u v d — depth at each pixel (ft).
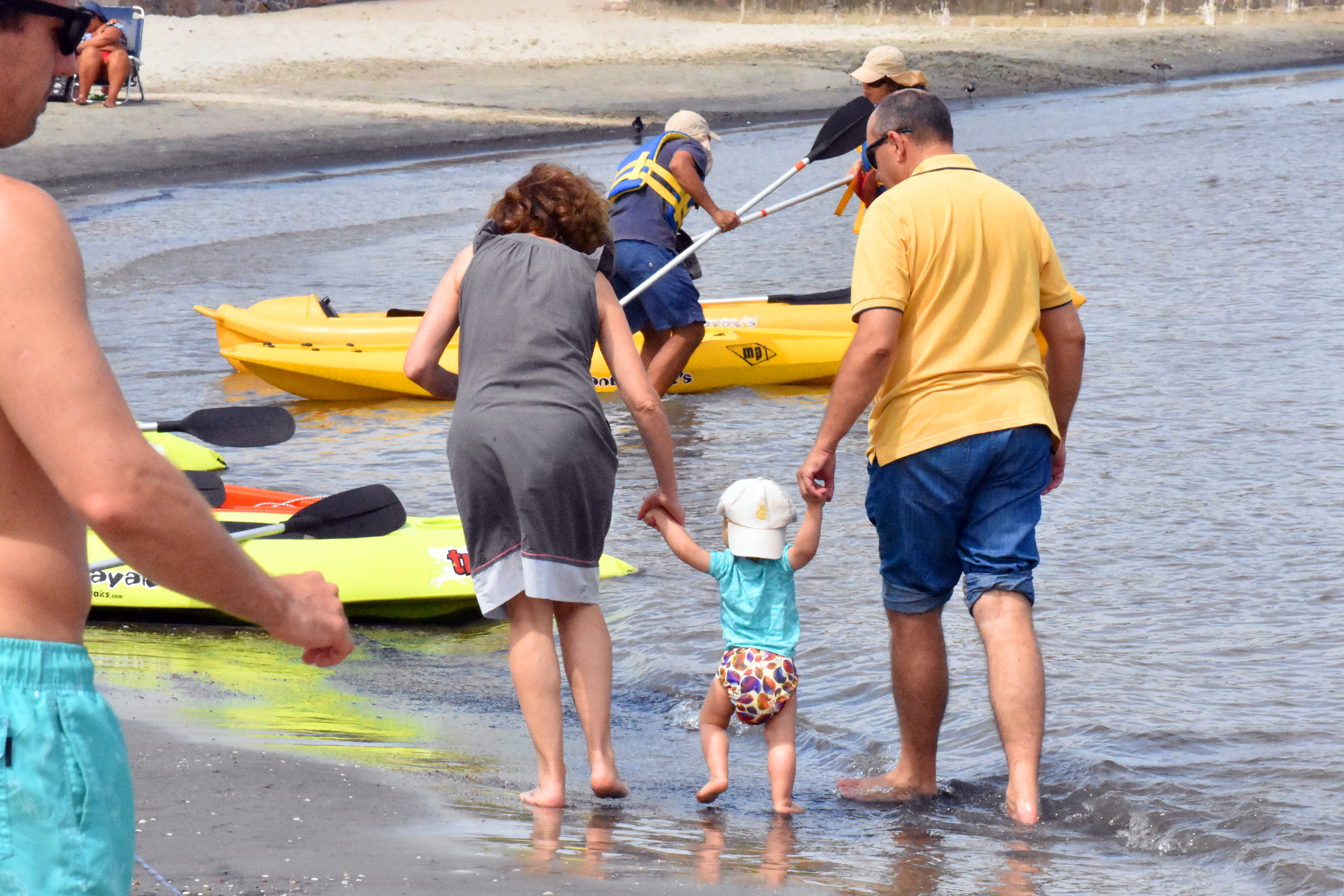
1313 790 38.83
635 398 38.24
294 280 152.76
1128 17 557.74
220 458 79.66
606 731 37.88
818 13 524.93
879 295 38.40
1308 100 368.27
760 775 42.57
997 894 30.22
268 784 35.73
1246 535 67.26
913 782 40.42
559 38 456.45
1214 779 39.88
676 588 62.80
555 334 36.55
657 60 422.82
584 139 300.20
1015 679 38.24
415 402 107.55
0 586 16.88
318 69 383.24
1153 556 64.59
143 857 29.45
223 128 285.43
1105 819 37.78
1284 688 48.01
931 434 38.83
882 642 54.24
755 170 253.65
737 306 114.21
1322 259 150.82
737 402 104.99
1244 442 84.99
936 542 39.55
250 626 59.82
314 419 100.78
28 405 16.19
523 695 36.78
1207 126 310.24
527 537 35.68
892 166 42.39
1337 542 65.92
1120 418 91.30
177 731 41.14
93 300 142.10
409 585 60.13
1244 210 188.85
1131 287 140.05
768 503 38.88
